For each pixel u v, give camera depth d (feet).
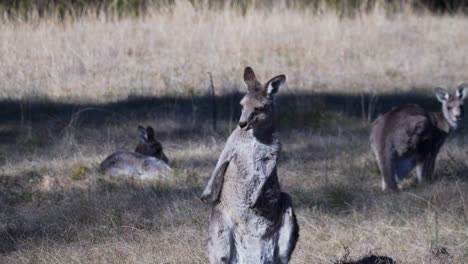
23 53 153.38
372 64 164.86
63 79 143.84
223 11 189.78
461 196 81.35
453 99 100.68
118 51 162.50
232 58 160.97
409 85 153.28
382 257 65.26
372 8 219.00
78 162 100.32
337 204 82.99
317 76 155.43
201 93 140.26
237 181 53.78
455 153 109.19
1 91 135.85
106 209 79.00
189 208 78.69
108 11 189.98
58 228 74.54
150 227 74.38
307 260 65.16
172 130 119.14
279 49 167.22
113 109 129.90
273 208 54.13
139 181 91.66
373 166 100.68
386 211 79.77
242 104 53.83
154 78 148.66
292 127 121.80
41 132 116.47
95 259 65.92
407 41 188.85
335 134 118.73
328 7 211.61
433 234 72.02
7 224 75.72
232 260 55.11
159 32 174.91
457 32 197.88
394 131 94.27
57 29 172.35
